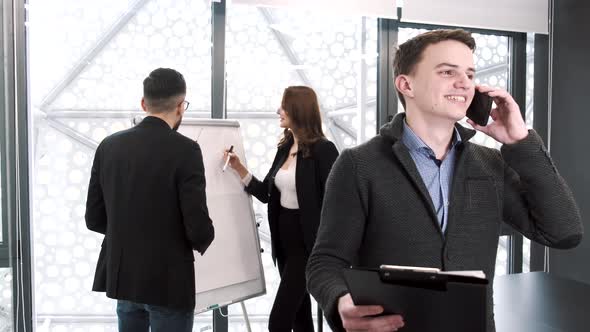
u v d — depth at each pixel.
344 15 3.06
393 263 1.10
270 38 3.19
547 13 3.55
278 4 2.93
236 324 3.22
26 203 2.74
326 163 2.42
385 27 3.34
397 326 0.88
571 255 3.57
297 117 2.46
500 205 1.17
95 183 1.93
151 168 1.79
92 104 2.92
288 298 2.44
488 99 1.15
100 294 2.99
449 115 1.09
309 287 1.14
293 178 2.47
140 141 1.83
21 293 2.72
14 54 2.67
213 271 2.48
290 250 2.48
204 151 2.56
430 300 0.84
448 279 0.81
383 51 3.35
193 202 1.78
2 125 2.64
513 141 1.16
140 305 1.91
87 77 2.91
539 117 3.67
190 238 1.80
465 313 0.81
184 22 3.05
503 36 3.67
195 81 3.09
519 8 3.47
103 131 2.95
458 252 1.10
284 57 3.23
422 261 1.09
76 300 2.96
